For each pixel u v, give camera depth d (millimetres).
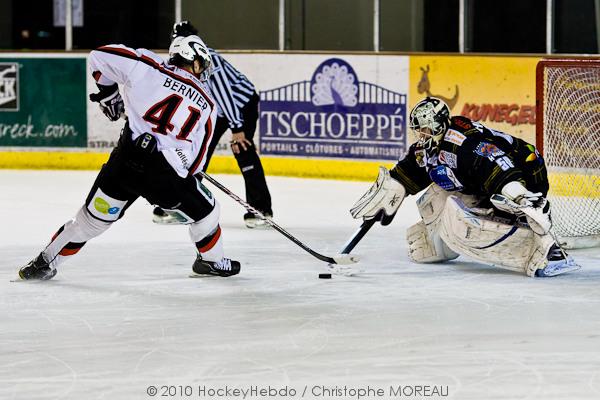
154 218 17609
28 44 29406
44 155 25031
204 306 11883
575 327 10930
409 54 22172
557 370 9516
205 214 12844
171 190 12438
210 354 10031
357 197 20562
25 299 12234
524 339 10484
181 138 12289
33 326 11055
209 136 12594
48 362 9812
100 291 12617
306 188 21719
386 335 10656
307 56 23047
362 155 22734
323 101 23000
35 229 17094
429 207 13945
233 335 10672
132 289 12727
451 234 13492
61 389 9055
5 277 13406
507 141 13680
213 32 28344
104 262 14320
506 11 26531
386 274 13570
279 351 10109
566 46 26328
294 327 10977
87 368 9625
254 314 11523
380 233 16672
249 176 17391
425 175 13930
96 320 11281
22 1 29234
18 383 9219
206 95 12469
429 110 13188
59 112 24844
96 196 12539
